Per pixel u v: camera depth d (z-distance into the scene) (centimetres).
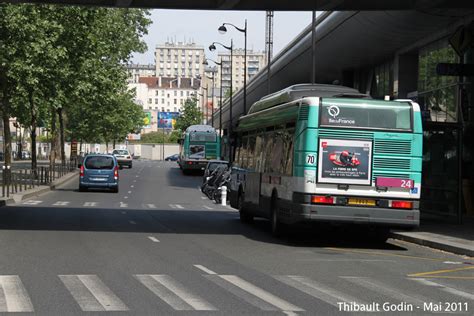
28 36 3459
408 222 1620
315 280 1116
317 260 1392
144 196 3878
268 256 1437
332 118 1612
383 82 4553
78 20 3816
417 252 1619
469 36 2581
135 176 6284
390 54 4178
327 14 3766
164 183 5344
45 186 4116
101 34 4362
